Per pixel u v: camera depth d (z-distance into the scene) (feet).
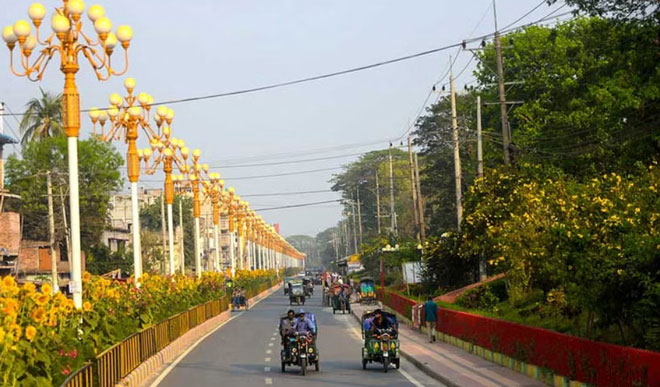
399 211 449.89
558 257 65.92
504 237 97.81
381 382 74.74
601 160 132.87
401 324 156.97
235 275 258.57
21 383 42.27
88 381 52.85
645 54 102.27
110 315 71.51
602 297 59.00
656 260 56.75
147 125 113.91
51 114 250.16
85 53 76.18
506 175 134.51
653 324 55.06
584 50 158.30
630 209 67.67
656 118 110.22
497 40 138.82
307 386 72.33
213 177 217.15
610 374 51.88
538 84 190.90
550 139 152.15
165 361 94.12
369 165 500.33
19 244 205.36
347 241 560.20
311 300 305.12
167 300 112.37
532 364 69.97
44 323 51.11
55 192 236.02
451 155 273.33
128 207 436.35
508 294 119.34
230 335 138.41
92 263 264.72
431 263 165.78
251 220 380.17
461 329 101.40
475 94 220.64
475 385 65.82
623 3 104.68
